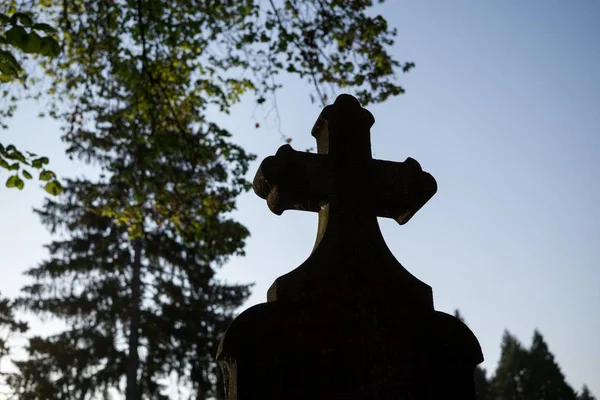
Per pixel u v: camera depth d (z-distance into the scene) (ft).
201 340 82.17
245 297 88.63
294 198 15.58
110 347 83.51
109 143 47.26
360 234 15.19
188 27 39.93
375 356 13.99
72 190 84.28
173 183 42.57
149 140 42.16
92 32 41.96
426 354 14.26
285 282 14.19
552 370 189.16
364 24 38.81
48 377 83.41
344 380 13.70
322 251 14.82
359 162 15.96
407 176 16.11
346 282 14.48
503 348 198.49
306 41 38.65
